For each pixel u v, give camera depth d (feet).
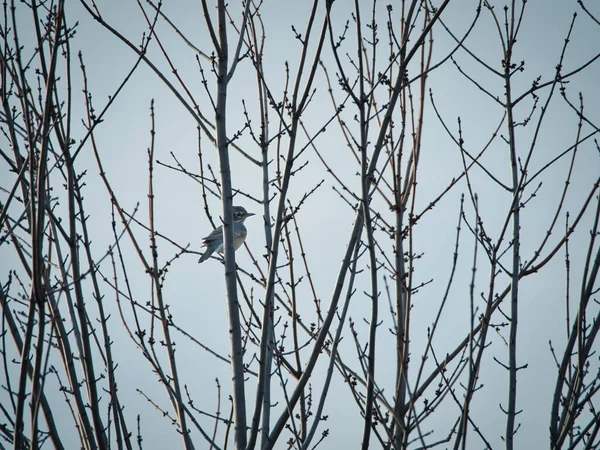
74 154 35.94
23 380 30.17
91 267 36.47
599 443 32.60
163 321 38.70
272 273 35.58
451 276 32.01
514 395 35.35
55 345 37.37
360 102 33.83
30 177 31.37
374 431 36.01
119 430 35.17
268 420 36.37
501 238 35.86
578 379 33.83
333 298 34.99
